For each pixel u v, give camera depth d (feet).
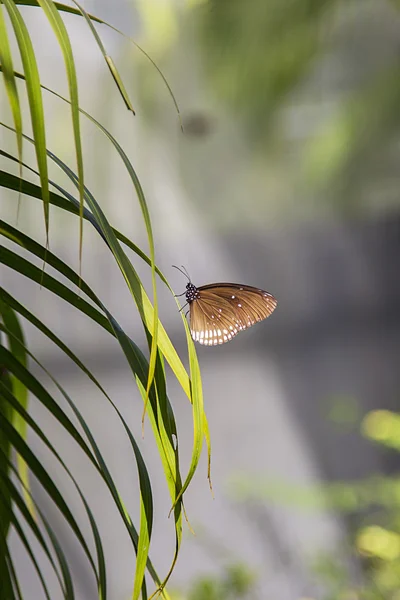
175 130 13.78
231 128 13.98
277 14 12.57
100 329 13.99
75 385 13.88
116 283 14.10
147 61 13.01
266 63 13.03
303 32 12.80
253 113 13.75
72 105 6.08
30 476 12.87
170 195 14.32
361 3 12.84
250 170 14.53
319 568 13.62
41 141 6.21
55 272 13.48
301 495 14.05
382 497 13.82
